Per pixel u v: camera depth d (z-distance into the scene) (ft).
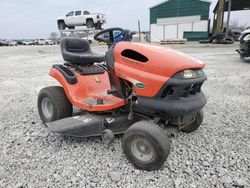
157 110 7.87
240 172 7.64
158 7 96.89
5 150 9.18
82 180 7.35
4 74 27.30
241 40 30.45
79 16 82.02
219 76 22.59
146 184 7.15
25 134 10.59
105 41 10.09
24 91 18.61
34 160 8.45
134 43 8.73
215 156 8.58
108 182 7.26
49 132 10.70
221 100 15.17
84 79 10.68
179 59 7.70
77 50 11.93
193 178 7.39
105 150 9.01
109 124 8.93
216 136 10.11
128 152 7.93
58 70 11.03
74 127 8.91
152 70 7.78
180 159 8.39
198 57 37.91
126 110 9.16
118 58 8.73
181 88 7.45
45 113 11.45
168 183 7.20
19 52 66.18
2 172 7.75
